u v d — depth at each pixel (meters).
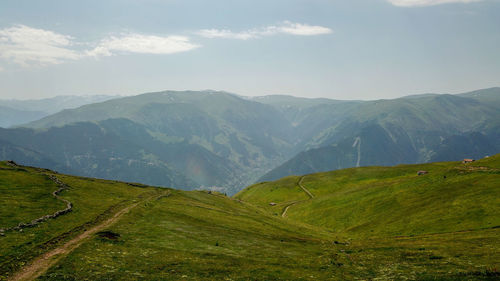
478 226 59.56
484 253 39.44
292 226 85.50
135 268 32.19
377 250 48.50
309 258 42.72
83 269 30.41
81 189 77.81
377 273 34.72
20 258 32.31
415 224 70.62
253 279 31.67
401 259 40.53
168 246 42.00
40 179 76.38
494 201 68.44
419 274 32.59
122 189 91.38
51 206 55.50
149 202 74.44
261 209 127.31
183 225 56.53
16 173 77.25
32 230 41.59
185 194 104.94
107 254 35.72
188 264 35.03
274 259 41.06
